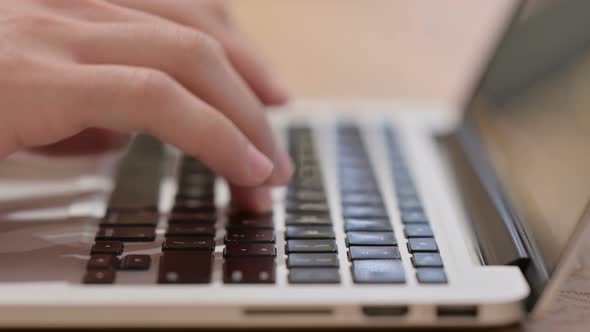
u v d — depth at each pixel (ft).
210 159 1.24
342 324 1.09
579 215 1.12
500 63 1.58
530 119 1.37
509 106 1.46
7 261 1.14
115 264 1.13
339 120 1.66
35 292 1.08
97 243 1.19
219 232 1.23
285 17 2.53
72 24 1.27
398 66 2.16
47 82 1.20
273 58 2.17
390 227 1.26
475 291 1.11
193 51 1.27
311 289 1.11
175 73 1.27
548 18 1.44
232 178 1.25
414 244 1.21
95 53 1.26
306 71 2.09
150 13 1.46
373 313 1.09
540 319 1.16
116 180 1.38
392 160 1.50
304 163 1.48
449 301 1.10
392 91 1.98
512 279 1.14
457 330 1.12
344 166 1.47
